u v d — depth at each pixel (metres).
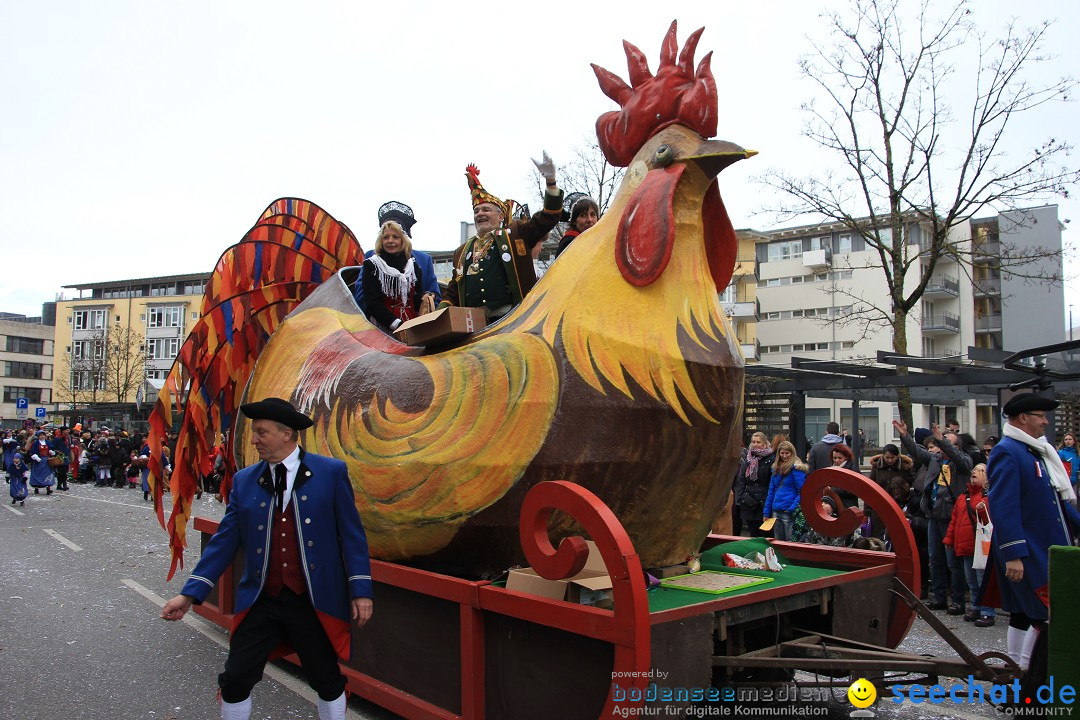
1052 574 2.79
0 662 4.82
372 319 4.96
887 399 13.02
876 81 12.47
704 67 3.71
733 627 3.47
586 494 2.84
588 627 2.75
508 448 3.39
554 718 2.93
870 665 3.18
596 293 3.54
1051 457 4.08
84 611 6.16
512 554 3.44
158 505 5.09
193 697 4.19
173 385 5.17
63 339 57.94
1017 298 33.66
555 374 3.39
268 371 4.91
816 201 13.23
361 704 4.02
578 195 4.78
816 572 3.99
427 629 3.51
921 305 33.47
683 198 3.67
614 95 4.03
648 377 3.39
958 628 6.04
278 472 3.07
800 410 11.98
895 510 4.02
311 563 2.99
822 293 35.59
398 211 5.25
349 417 4.05
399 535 3.71
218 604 5.28
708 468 3.57
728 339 3.69
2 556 8.90
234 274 5.45
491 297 4.46
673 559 3.74
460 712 3.29
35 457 17.88
